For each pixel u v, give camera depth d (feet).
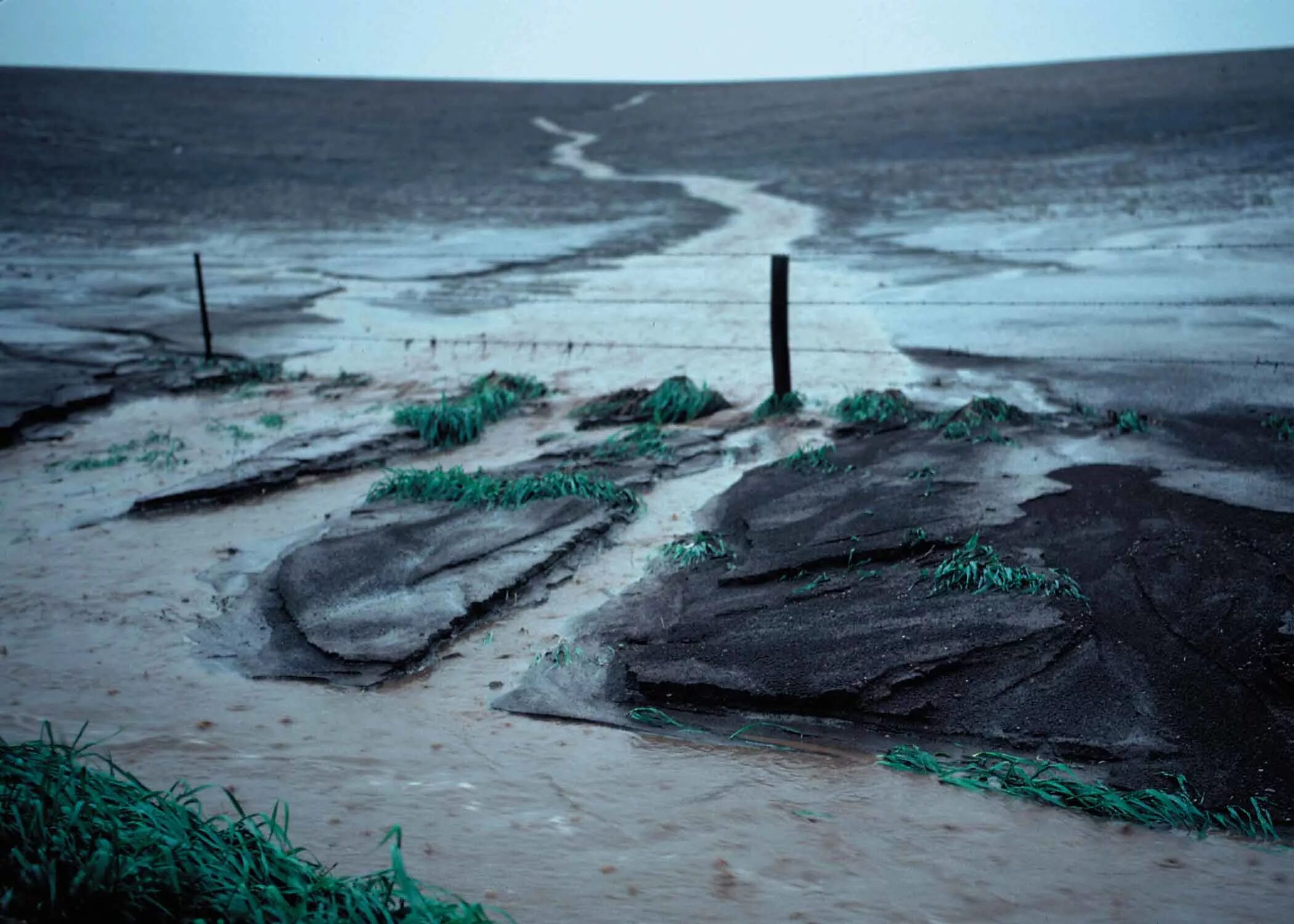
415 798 14.10
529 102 259.60
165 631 19.70
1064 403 32.17
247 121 197.77
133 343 49.21
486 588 20.45
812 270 64.44
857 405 31.83
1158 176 101.19
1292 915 11.65
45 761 12.39
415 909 10.18
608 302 53.42
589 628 19.34
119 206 109.09
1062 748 14.99
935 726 15.70
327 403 37.83
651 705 16.74
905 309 49.70
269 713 16.63
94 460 31.27
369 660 18.03
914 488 24.84
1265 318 42.57
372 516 24.61
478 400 34.68
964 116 177.06
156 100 219.41
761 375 38.63
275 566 22.57
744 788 14.38
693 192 117.08
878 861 12.68
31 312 57.26
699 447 29.58
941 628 17.95
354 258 76.79
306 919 10.19
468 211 105.09
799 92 258.98
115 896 10.25
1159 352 37.96
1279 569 19.51
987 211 88.22
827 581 20.31
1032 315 46.26
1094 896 12.01
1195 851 12.87
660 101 259.60
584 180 131.34
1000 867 12.56
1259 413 29.66
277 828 12.72
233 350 47.32
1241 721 15.30
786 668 17.07
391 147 171.53
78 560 23.34
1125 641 17.48
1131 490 23.89
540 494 25.21
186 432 34.50
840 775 14.69
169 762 15.06
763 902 11.86
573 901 11.81
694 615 19.43
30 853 10.55
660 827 13.41
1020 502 23.52
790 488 25.68
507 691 17.24
